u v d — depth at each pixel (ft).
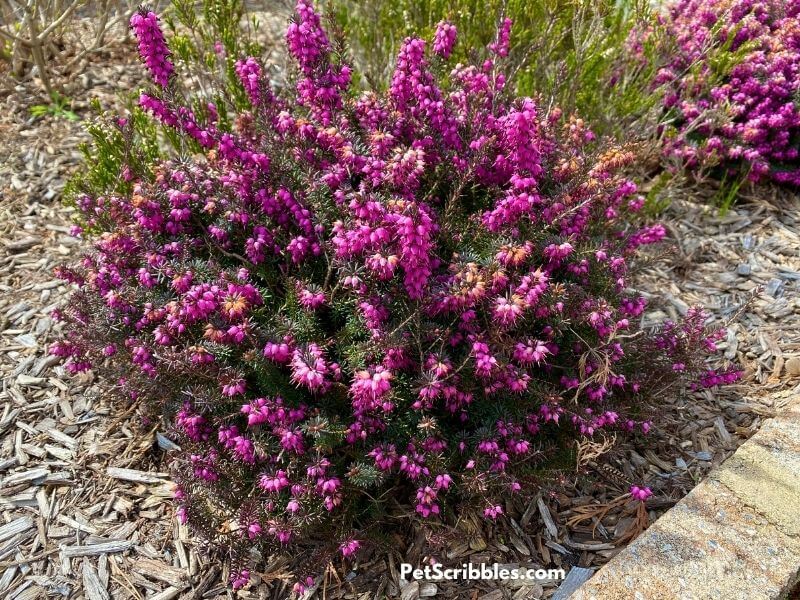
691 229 2.67
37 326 2.17
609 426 1.70
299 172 1.65
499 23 2.12
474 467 1.47
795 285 2.37
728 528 1.46
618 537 1.64
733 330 2.21
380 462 1.43
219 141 1.69
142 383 1.66
